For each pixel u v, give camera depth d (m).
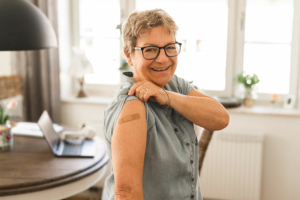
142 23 0.96
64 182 1.61
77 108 3.12
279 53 2.95
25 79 3.04
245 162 2.80
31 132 2.22
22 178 1.58
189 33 3.03
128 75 1.09
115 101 0.98
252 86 2.90
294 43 2.91
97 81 3.32
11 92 2.94
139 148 0.91
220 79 3.07
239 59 3.02
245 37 2.98
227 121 1.11
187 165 1.04
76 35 3.27
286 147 2.82
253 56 3.00
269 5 2.90
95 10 3.20
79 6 3.22
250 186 2.82
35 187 1.54
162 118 1.04
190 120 1.07
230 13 2.95
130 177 0.89
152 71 1.01
